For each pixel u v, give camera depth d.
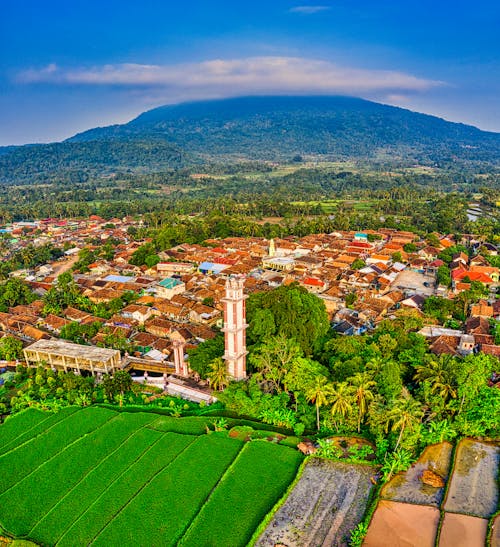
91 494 68.38
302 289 110.62
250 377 95.69
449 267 184.25
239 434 80.19
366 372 82.19
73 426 85.94
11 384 106.25
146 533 60.59
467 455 72.81
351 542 57.53
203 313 140.00
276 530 60.09
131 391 101.19
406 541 57.38
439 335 117.44
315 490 66.75
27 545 59.56
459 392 76.50
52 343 114.56
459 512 61.47
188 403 95.38
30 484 71.44
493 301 146.75
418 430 71.81
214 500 65.12
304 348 98.94
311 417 81.81
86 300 154.62
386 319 122.75
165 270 193.00
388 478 67.44
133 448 77.88
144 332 130.50
